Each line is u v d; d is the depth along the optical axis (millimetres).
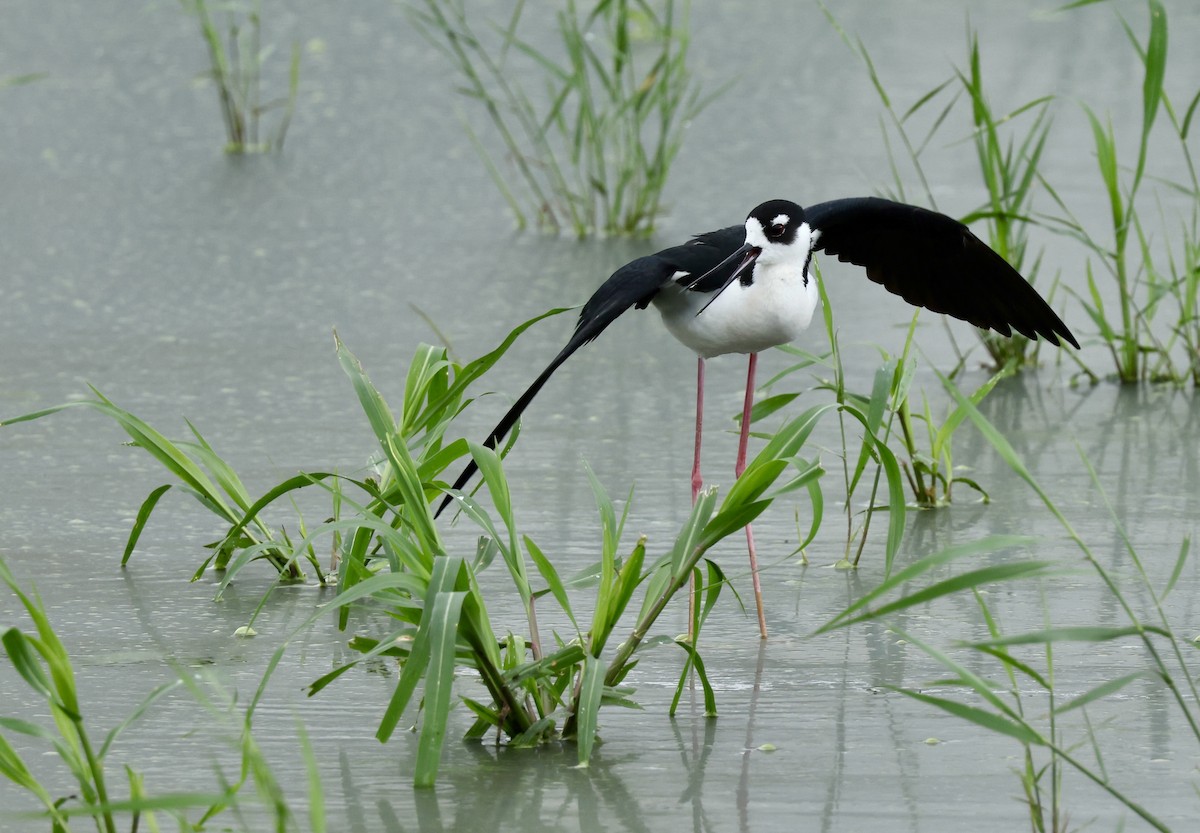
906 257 9648
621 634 8789
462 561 6832
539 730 7227
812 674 8219
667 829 6531
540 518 10492
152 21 28453
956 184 18906
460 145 21703
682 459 11766
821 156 20469
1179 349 14703
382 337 14641
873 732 7492
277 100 23594
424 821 6586
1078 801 6789
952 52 25203
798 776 7016
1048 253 16891
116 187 19891
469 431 12297
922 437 12352
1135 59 24328
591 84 23250
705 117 22625
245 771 6059
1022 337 14156
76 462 11641
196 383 13375
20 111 23219
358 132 22250
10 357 14031
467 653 7215
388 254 17438
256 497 10766
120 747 7285
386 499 8461
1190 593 9250
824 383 9688
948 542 10102
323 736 7410
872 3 29891
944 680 6875
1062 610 9047
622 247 17797
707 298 8836
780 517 10703
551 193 19984
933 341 14875
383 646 6945
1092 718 7641
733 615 9086
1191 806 6715
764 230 8680
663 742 7367
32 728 6082
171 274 16641
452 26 26266
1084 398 13414
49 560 9805
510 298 15867
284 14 28625
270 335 14734
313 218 18734
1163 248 16875
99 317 15266
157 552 9984
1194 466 11570
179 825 6301
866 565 9820
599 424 12594
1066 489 11102
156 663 8281
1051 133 21234
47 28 27938
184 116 23156
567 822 6578
